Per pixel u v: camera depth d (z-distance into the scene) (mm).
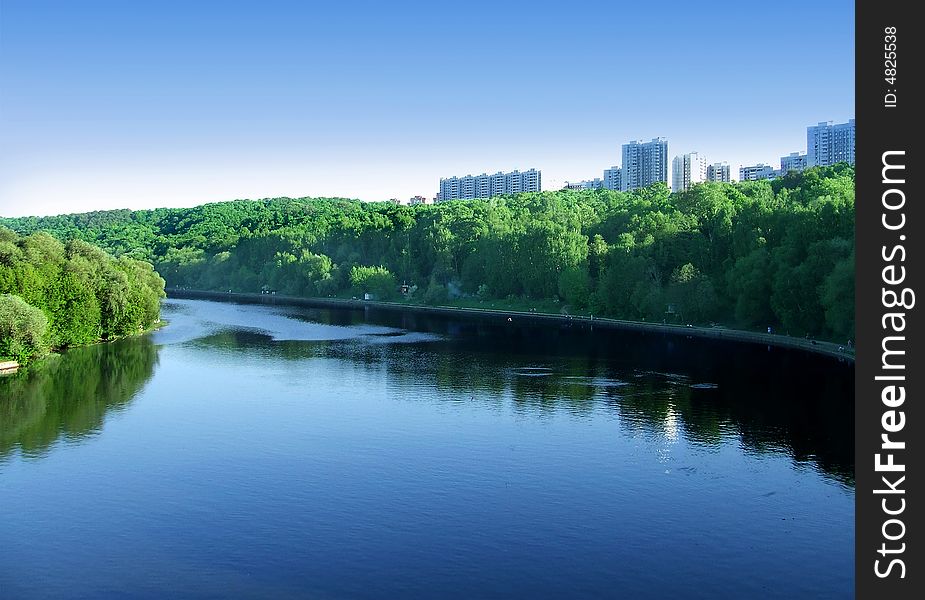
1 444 79750
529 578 50969
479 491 66000
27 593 49000
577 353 140250
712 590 49375
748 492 65062
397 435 82875
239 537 57156
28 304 129000
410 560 53438
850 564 52625
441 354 140375
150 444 79938
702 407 93625
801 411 91000
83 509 62344
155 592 49219
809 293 135250
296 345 153375
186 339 162500
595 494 65062
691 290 166625
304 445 79438
